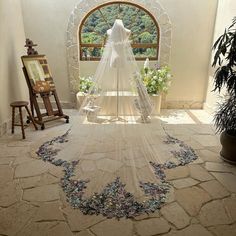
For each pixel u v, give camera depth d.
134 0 4.39
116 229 1.82
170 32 4.55
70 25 4.48
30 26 4.50
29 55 4.00
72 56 4.66
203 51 4.70
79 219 1.92
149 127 2.74
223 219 1.93
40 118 3.91
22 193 2.25
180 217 1.95
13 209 2.04
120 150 2.57
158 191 2.26
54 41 4.59
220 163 2.82
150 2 4.40
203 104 4.98
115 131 2.58
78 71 4.77
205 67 4.80
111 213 1.99
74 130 3.02
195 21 4.52
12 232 1.80
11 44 3.96
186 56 4.73
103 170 2.45
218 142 3.40
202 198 2.18
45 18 4.46
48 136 3.59
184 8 4.45
